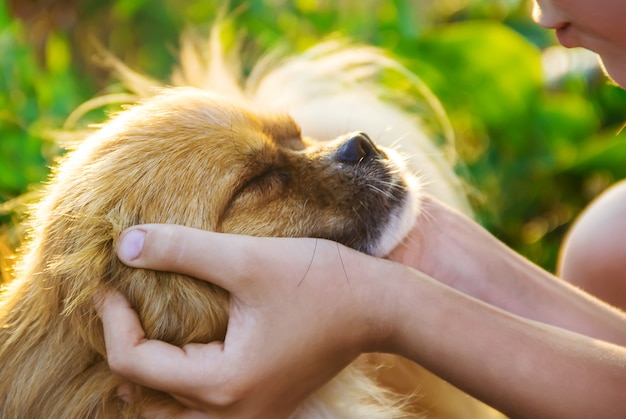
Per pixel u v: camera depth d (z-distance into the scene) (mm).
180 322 496
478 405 665
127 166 510
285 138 560
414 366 637
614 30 462
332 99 727
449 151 779
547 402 467
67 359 495
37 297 496
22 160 738
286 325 460
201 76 752
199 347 464
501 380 467
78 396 491
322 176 535
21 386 494
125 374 466
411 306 469
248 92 761
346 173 537
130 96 719
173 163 509
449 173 728
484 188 819
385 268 476
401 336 473
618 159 774
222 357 457
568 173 806
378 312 469
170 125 522
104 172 510
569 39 492
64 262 489
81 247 494
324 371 480
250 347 458
